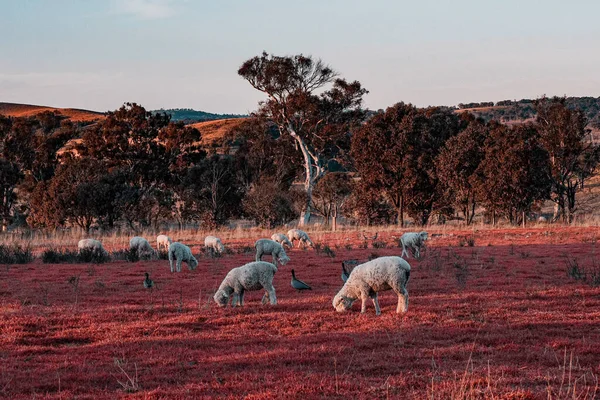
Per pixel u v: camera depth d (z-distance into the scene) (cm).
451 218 6209
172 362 979
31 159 7481
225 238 4328
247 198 6028
